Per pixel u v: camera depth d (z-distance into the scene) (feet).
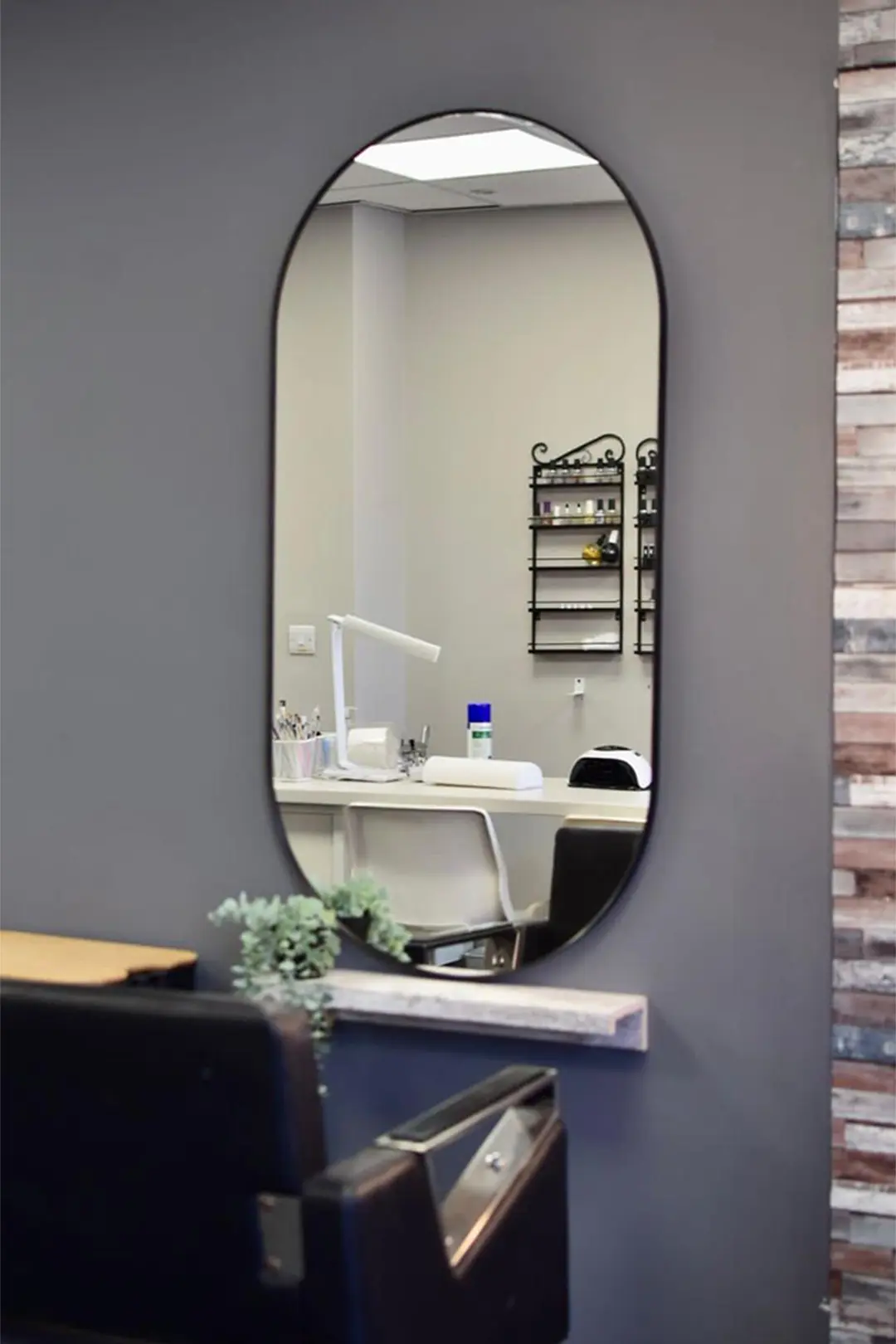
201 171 8.99
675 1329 8.01
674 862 7.95
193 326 9.03
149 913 9.21
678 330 7.93
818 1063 7.70
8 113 9.46
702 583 7.89
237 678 8.96
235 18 8.87
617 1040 7.95
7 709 9.57
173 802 9.13
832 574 7.64
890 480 7.43
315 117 8.70
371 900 8.59
